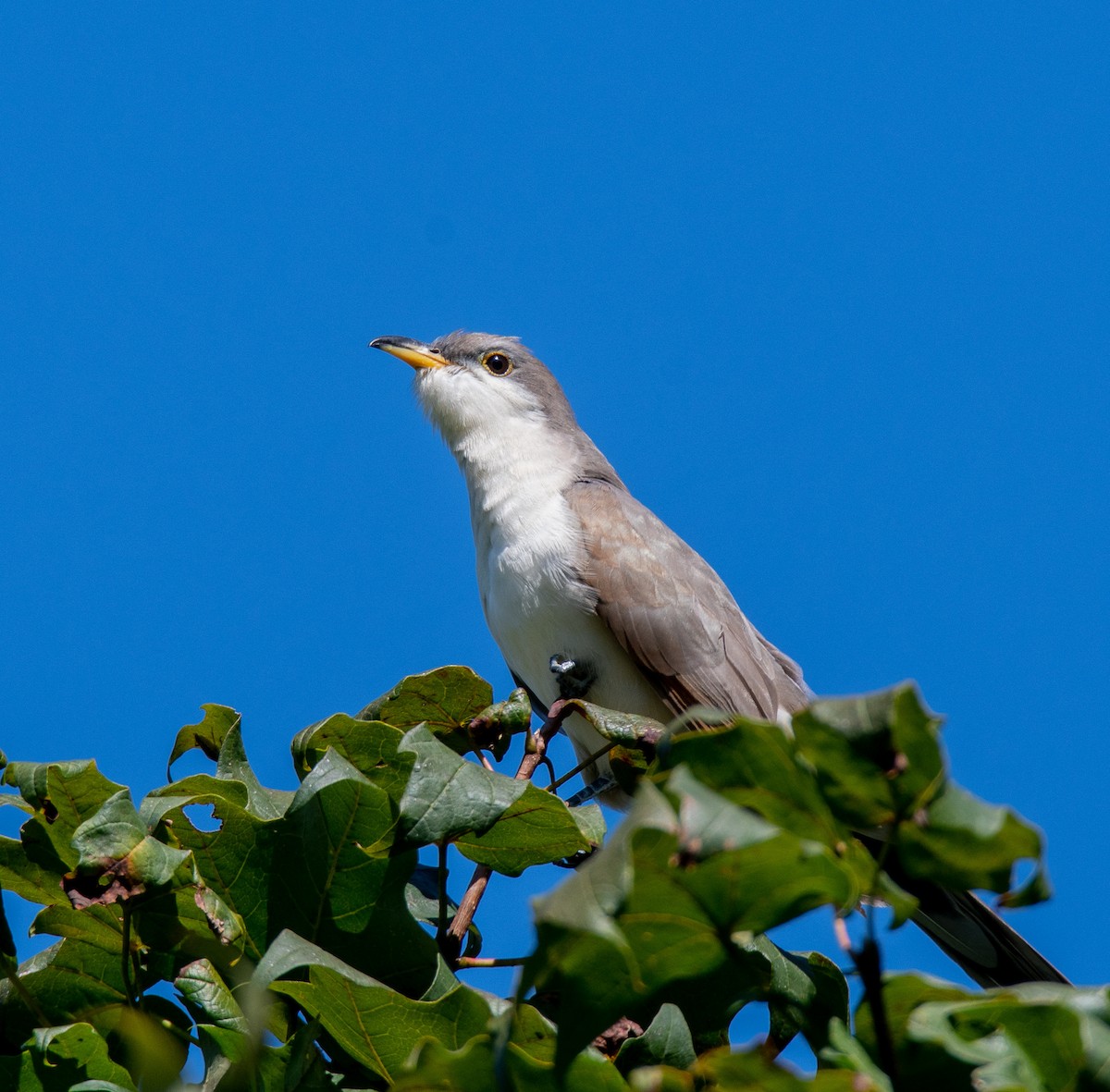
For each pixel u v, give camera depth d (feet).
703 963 11.56
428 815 17.42
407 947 17.93
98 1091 15.62
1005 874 10.87
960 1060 11.51
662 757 12.17
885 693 11.10
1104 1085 11.30
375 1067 15.61
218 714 22.71
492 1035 11.78
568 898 10.49
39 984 18.70
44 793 18.30
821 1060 15.15
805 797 11.56
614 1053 16.22
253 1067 16.29
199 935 18.37
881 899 11.37
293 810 18.13
